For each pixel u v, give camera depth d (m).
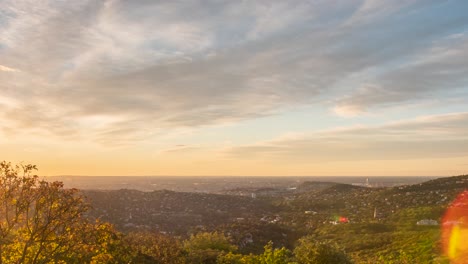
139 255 37.50
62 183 14.84
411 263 34.50
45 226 14.23
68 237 14.92
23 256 14.27
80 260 18.28
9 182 14.20
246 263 30.53
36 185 14.45
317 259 25.33
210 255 46.94
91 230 15.43
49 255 14.88
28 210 14.38
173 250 45.50
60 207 14.49
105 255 17.09
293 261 27.55
